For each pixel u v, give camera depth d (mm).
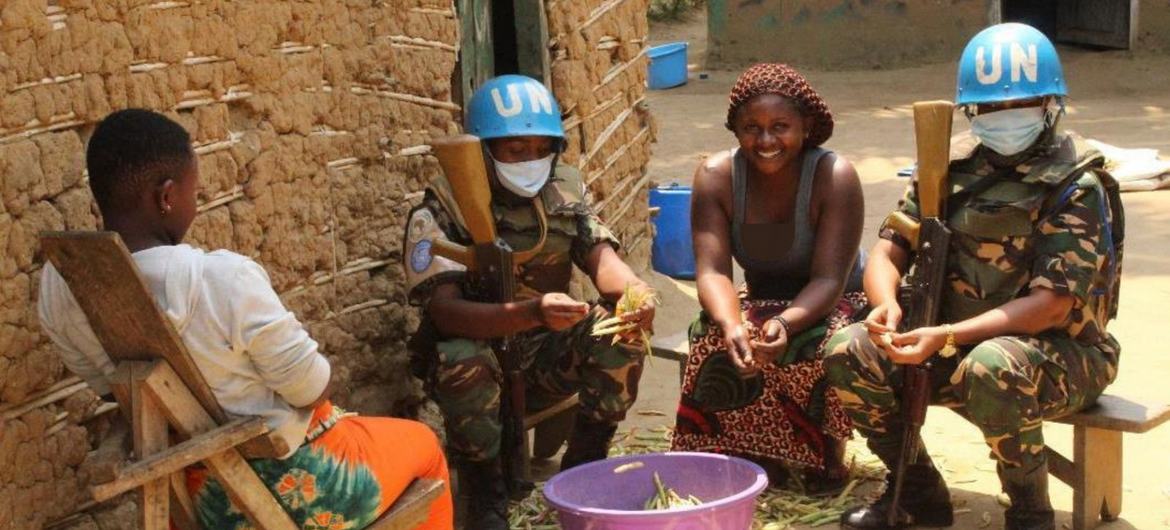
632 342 4438
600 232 4660
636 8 7109
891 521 4324
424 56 5004
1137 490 4652
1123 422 4125
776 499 4645
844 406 4309
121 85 3572
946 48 16812
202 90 3912
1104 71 15922
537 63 5922
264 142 4188
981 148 4305
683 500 4156
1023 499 4160
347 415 3330
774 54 17125
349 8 4598
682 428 4770
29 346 3311
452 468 5027
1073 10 17422
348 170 4648
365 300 4773
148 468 2781
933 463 4648
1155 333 6488
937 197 4238
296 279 4371
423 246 4438
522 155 4500
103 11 3498
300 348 3039
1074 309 4172
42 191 3336
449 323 4324
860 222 4641
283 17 4250
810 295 4512
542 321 4164
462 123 5648
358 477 3238
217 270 2980
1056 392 4094
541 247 4582
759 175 4695
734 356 4395
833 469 4695
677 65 16188
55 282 3033
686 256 7754
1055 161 4168
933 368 4250
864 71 16781
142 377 2848
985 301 4285
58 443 3439
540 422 5039
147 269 2939
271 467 3125
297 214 4363
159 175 2990
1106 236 4141
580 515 3771
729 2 17188
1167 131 12414
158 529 2898
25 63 3264
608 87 6684
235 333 2959
